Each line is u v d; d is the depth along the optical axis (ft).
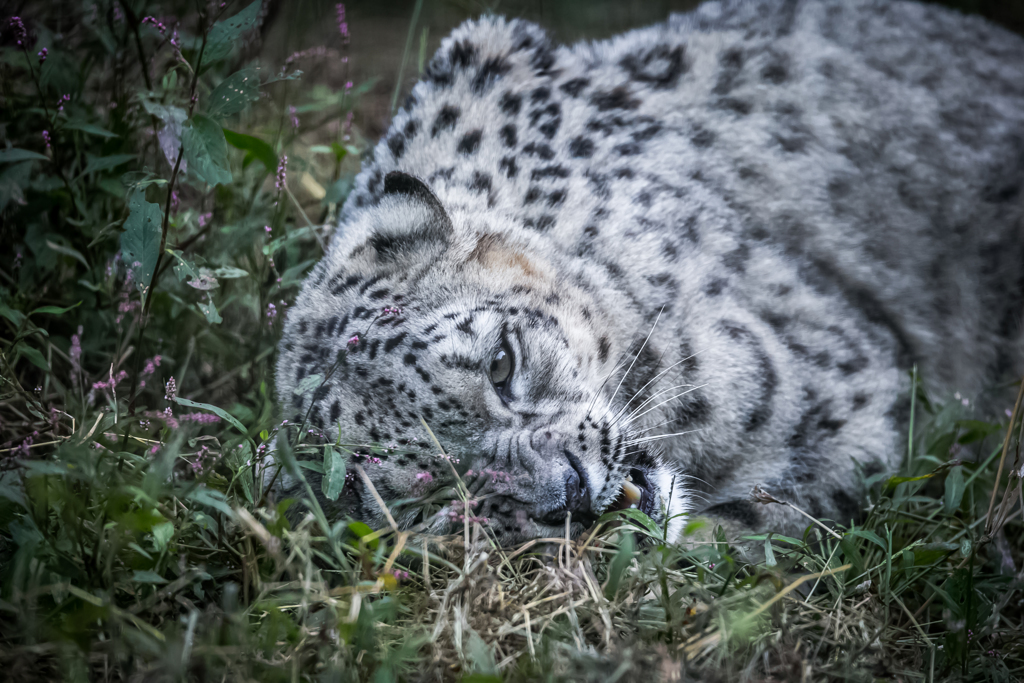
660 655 22.95
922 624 28.37
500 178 34.50
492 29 38.34
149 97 36.42
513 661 23.91
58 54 36.63
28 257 37.11
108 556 23.91
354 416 28.78
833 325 35.47
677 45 39.75
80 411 32.09
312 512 25.20
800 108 38.32
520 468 28.25
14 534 24.07
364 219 34.40
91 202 38.17
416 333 29.12
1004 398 38.63
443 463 28.27
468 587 25.18
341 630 22.12
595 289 32.32
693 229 34.55
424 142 36.78
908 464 33.68
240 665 22.29
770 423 32.42
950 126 39.27
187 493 24.12
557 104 36.78
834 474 33.17
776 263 35.47
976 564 29.94
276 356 35.35
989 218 38.73
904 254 38.40
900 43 40.91
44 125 38.22
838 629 26.22
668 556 26.50
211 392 37.22
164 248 31.53
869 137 38.37
